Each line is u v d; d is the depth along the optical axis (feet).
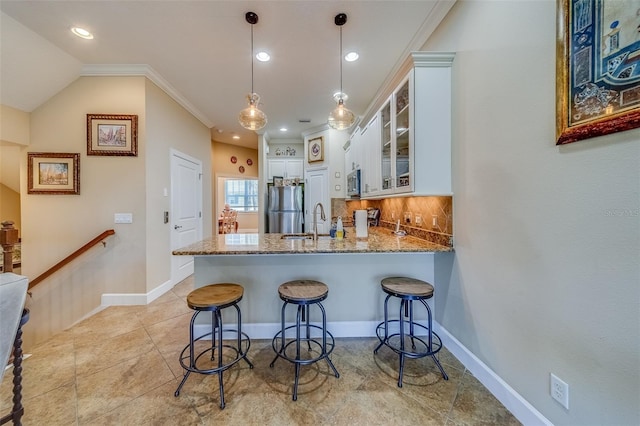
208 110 13.62
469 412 4.59
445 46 6.61
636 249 2.85
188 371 4.92
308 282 6.36
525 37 4.18
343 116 7.95
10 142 8.81
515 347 4.50
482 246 5.30
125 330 7.61
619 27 2.86
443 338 6.81
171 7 6.52
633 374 2.90
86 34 7.57
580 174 3.39
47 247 9.34
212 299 5.26
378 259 7.29
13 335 3.21
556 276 3.74
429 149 6.28
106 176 9.46
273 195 17.78
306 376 5.55
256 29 7.36
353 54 8.61
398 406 4.73
